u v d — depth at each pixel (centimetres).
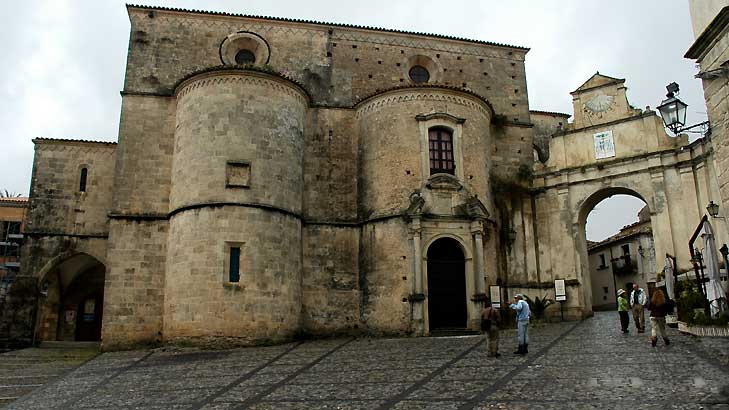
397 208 2770
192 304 2434
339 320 2795
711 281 1881
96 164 3094
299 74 3145
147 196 2808
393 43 3331
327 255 2870
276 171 2669
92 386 1695
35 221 2981
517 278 3094
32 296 2891
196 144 2641
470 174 2897
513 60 3516
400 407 1173
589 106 3272
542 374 1426
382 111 2934
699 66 1426
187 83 2772
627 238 5122
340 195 2986
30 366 2220
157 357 2253
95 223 3020
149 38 3038
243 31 3147
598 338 2102
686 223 2872
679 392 1119
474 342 2192
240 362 1991
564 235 3150
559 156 3275
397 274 2691
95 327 3600
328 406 1230
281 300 2548
